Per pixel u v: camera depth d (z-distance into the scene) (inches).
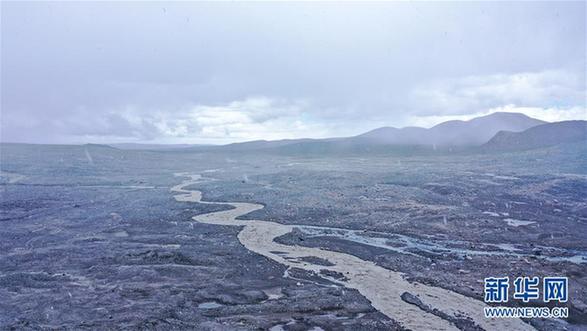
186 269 1937.7
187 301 1596.9
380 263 2036.2
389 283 1785.2
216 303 1593.3
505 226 2667.3
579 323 1437.0
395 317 1470.2
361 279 1833.2
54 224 2947.8
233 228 2787.9
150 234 2652.6
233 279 1820.9
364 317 1464.1
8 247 2369.6
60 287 1734.7
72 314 1471.5
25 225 2918.3
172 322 1408.7
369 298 1630.2
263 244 2407.7
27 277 1839.3
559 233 2501.2
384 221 2898.6
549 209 3097.9
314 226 2874.0
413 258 2092.8
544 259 2043.6
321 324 1406.3
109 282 1790.1
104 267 1968.5
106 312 1486.2
